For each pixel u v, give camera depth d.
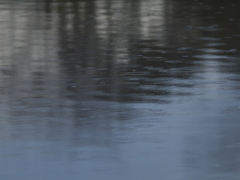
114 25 49.56
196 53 33.66
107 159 13.98
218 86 23.98
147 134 16.30
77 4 73.44
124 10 64.94
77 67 29.11
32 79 25.80
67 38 41.09
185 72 27.50
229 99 21.38
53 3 74.94
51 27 48.06
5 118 18.28
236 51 34.41
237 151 14.55
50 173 12.98
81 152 14.53
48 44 38.03
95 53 34.00
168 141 15.55
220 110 19.52
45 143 15.36
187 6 70.50
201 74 26.95
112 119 18.16
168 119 18.19
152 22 51.78
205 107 20.02
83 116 18.56
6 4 72.56
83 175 12.84
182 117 18.47
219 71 27.70
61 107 19.97
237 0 79.50
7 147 15.01
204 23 50.38
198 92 22.73
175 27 47.56
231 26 47.78
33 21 52.66
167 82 24.94
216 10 64.19
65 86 24.09
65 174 12.91
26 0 79.75
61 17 56.41
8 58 32.22
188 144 15.25
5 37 41.84
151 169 13.22
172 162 13.72
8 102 20.83
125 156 14.20
